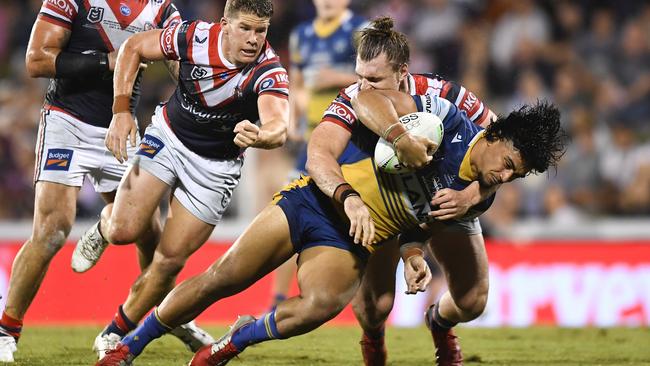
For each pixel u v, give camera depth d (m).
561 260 31.97
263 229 15.34
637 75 47.22
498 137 14.72
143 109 44.44
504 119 14.82
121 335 17.48
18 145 42.44
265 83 16.84
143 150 17.95
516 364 20.00
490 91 47.34
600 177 41.25
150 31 17.56
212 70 17.05
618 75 47.31
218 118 17.53
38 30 18.92
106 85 19.39
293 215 15.45
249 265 15.37
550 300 31.81
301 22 46.69
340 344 22.75
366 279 17.09
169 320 15.80
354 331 25.84
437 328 18.34
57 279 31.28
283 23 46.66
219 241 33.91
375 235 15.40
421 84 16.77
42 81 45.31
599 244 32.09
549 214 38.97
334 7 29.11
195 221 17.88
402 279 31.89
